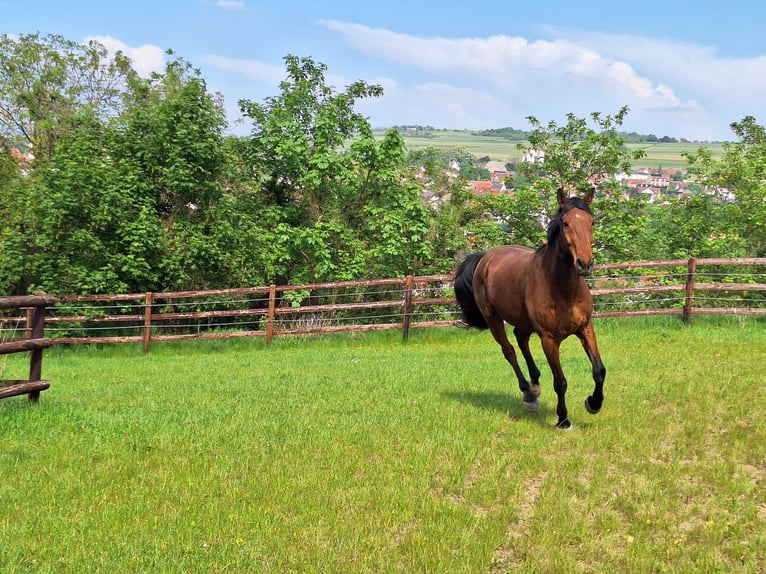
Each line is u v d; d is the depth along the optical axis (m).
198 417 7.25
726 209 18.20
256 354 13.80
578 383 8.70
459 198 22.23
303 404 7.95
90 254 16.02
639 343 12.14
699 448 5.80
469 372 10.00
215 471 5.47
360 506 4.75
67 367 12.71
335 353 13.38
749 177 18.33
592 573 3.86
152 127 17.81
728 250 17.95
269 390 8.93
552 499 4.80
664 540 4.21
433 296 18.27
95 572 3.82
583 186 19.48
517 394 8.26
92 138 17.81
